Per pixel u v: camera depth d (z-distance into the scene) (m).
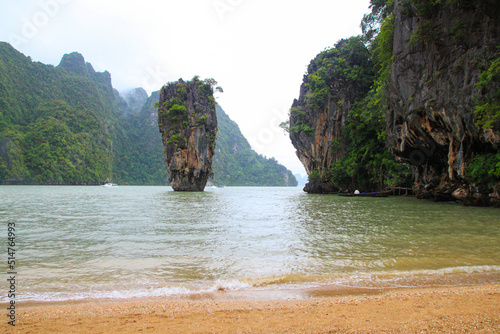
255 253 9.42
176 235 12.52
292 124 59.50
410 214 18.64
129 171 157.38
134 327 4.46
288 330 4.28
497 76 18.06
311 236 11.98
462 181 23.06
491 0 19.12
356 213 19.86
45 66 145.75
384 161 38.81
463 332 4.05
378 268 7.79
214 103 66.94
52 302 5.78
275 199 37.34
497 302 5.22
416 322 4.43
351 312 4.95
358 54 48.34
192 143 62.28
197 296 6.10
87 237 12.14
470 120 20.30
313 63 56.66
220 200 35.78
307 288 6.51
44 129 109.81
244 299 5.91
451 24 21.20
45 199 36.09
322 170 53.69
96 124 132.62
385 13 30.22
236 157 190.00
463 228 13.32
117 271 7.74
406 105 24.89
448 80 21.50
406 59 24.50
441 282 6.78
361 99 46.16
